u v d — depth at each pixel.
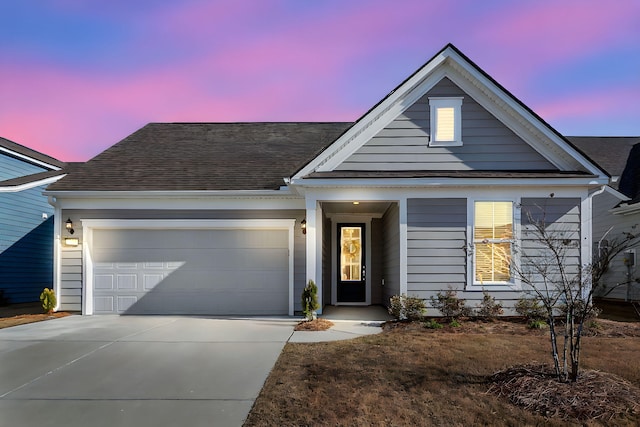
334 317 10.30
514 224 9.50
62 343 7.45
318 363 6.07
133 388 5.20
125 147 13.43
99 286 11.06
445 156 9.96
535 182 9.30
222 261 11.10
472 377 5.37
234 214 11.07
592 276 6.54
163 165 12.22
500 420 4.24
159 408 4.61
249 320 9.99
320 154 9.80
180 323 9.53
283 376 5.54
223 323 9.52
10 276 14.29
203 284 11.05
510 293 9.38
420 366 5.82
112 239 11.16
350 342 7.38
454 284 9.49
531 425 4.14
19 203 14.73
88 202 11.10
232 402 4.74
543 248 9.41
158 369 5.93
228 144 13.80
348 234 13.36
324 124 15.58
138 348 7.07
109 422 4.29
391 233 11.23
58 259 11.12
